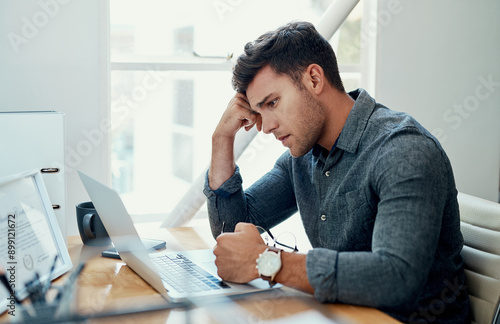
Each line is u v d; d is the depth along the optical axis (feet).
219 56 6.86
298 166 4.44
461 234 3.85
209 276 3.45
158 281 3.07
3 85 5.66
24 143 3.99
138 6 6.67
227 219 4.53
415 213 3.12
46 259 3.45
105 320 2.76
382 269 2.94
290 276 3.12
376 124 3.76
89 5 5.89
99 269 3.67
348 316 2.84
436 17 7.45
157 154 7.72
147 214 6.93
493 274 3.87
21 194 3.48
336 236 3.94
